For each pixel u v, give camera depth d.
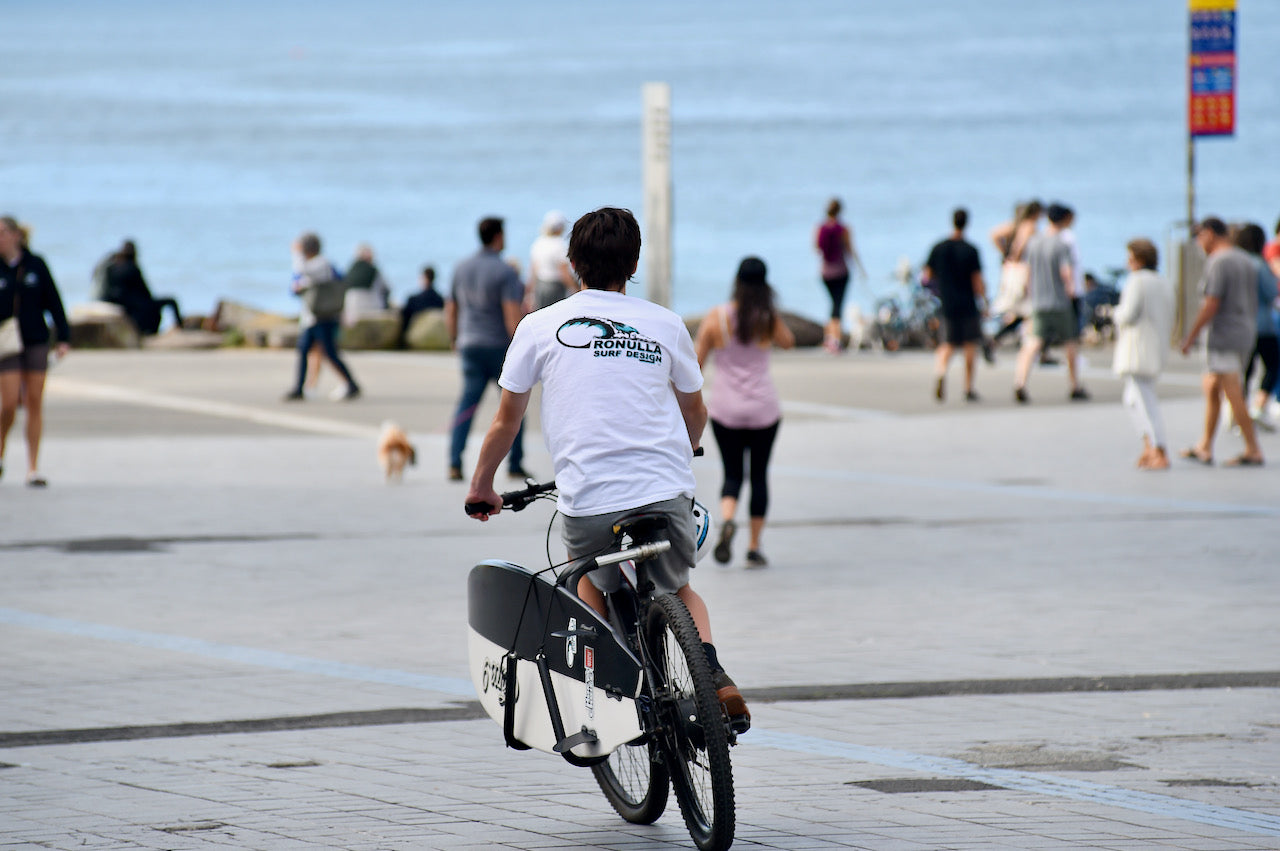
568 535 21.58
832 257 105.38
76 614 36.03
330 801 23.08
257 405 79.06
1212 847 20.69
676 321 21.97
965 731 26.64
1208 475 57.19
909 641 33.28
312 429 71.25
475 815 22.56
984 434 69.06
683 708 20.59
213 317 121.75
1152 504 51.03
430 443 67.12
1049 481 56.22
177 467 60.12
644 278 55.34
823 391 84.62
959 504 51.56
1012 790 23.38
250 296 184.12
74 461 61.38
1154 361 58.50
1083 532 46.34
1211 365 59.09
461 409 57.50
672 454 21.45
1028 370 79.50
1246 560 41.84
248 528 47.50
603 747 21.67
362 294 110.25
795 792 23.36
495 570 23.42
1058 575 40.28
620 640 21.38
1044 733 26.48
